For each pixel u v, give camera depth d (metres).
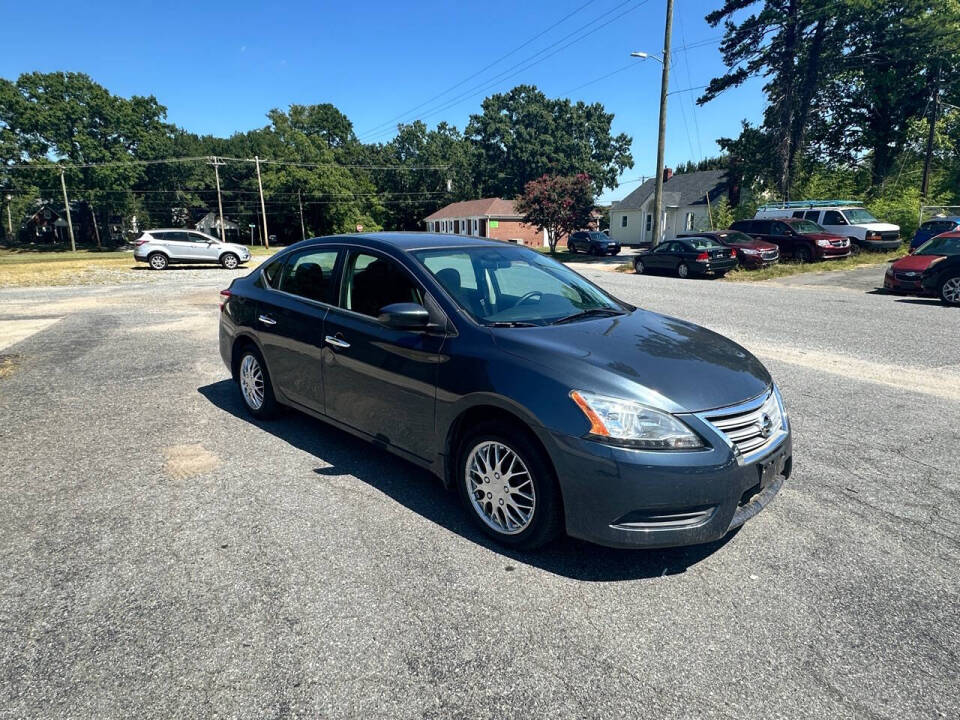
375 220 72.31
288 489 3.67
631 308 4.08
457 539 3.12
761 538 3.13
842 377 6.23
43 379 6.29
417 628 2.43
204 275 20.23
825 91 33.78
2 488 3.69
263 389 4.79
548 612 2.53
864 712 2.02
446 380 3.17
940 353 7.26
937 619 2.50
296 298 4.35
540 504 2.82
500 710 2.02
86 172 59.88
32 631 2.40
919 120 33.06
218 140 77.44
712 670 2.21
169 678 2.16
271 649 2.30
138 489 3.67
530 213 37.25
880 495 3.60
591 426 2.64
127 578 2.76
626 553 3.00
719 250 17.97
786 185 31.11
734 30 30.48
